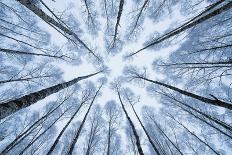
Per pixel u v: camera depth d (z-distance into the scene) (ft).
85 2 28.55
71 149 27.40
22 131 28.78
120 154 42.16
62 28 23.72
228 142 32.89
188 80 31.86
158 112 46.57
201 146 36.60
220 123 23.88
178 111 40.50
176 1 29.30
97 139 40.55
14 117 31.73
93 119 44.32
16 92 29.14
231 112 30.27
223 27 24.06
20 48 30.27
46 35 33.81
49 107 39.14
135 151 33.24
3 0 24.34
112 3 36.17
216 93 29.76
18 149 31.94
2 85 27.73
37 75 31.81
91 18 35.14
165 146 35.50
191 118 38.24
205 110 33.35
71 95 42.86
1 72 27.71
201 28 26.91
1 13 24.57
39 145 31.73
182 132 40.47
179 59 36.40
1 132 27.68
